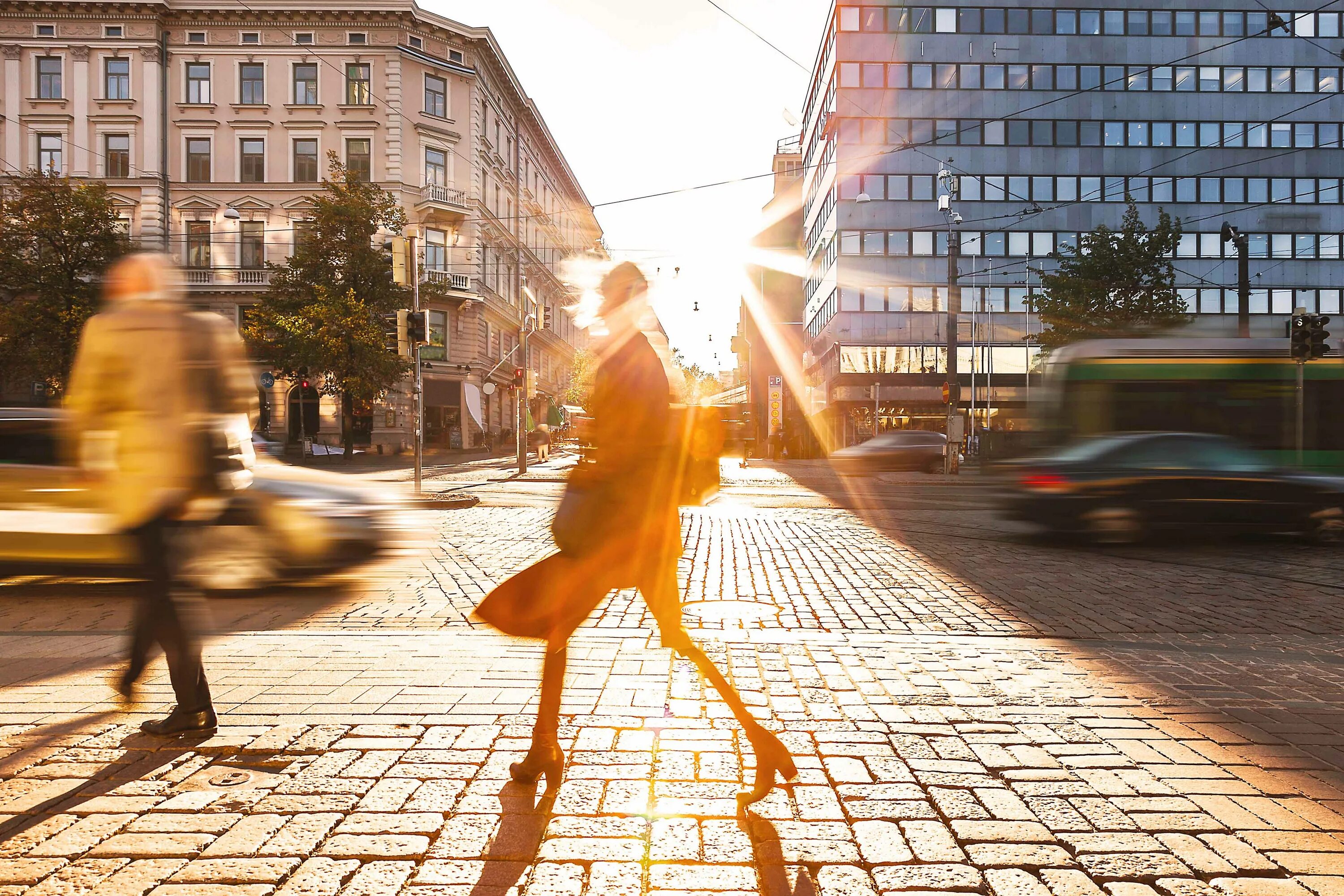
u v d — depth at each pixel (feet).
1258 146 131.95
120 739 10.56
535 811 8.68
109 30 133.80
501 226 160.15
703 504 9.36
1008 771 9.87
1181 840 8.16
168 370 10.01
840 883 7.33
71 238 112.57
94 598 21.50
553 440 182.50
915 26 130.41
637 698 12.55
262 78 136.05
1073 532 32.58
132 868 7.43
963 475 90.84
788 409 179.83
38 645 15.61
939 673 14.33
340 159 136.77
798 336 193.88
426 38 139.95
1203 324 130.93
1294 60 131.54
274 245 137.69
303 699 12.31
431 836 8.14
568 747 10.49
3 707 11.75
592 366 9.14
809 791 9.26
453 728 11.12
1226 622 19.51
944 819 8.61
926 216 131.54
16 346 110.63
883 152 131.03
